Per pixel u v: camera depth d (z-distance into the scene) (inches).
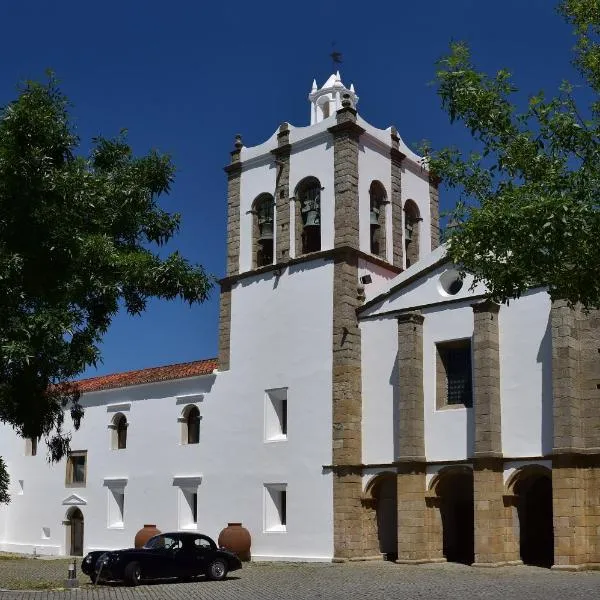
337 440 1339.8
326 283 1409.9
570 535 1098.7
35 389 867.4
